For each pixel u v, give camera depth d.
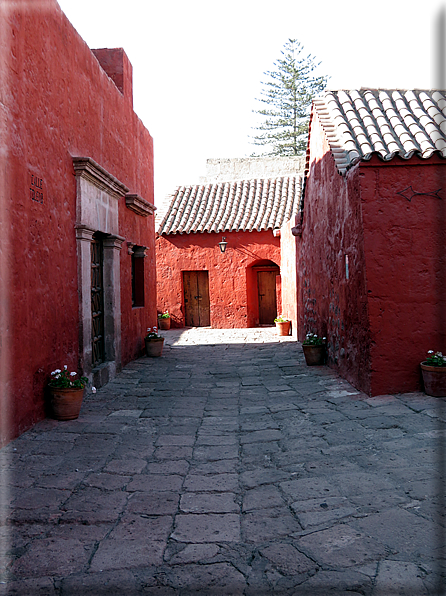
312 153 10.23
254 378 8.58
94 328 8.18
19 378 5.10
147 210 11.17
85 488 3.88
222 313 18.16
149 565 2.79
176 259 18.45
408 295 6.29
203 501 3.63
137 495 3.75
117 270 8.93
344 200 7.41
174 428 5.58
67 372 6.42
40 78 5.76
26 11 5.39
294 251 13.80
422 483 3.66
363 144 7.67
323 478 3.92
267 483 3.93
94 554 2.91
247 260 17.91
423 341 6.29
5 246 4.78
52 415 5.75
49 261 5.95
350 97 9.26
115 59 9.95
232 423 5.77
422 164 6.31
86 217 7.17
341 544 2.89
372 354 6.30
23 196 5.22
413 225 6.33
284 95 35.78
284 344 12.97
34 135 5.55
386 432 4.92
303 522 3.21
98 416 6.03
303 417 5.80
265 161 24.12
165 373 9.17
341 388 7.14
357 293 6.81
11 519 3.35
